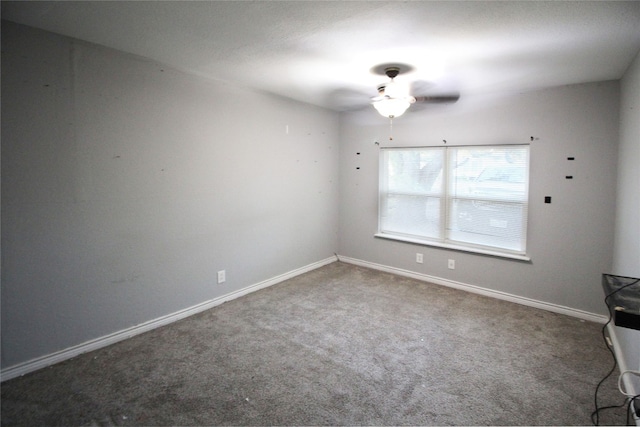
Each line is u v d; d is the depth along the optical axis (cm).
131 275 277
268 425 186
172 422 187
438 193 410
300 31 211
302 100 414
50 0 178
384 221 462
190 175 312
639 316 134
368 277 436
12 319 220
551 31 202
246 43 232
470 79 304
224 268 350
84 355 250
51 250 233
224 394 210
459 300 362
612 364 243
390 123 433
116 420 188
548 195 332
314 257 468
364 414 194
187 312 318
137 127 272
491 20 189
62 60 230
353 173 480
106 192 258
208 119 322
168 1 177
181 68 293
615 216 298
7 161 212
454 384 221
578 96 312
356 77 309
